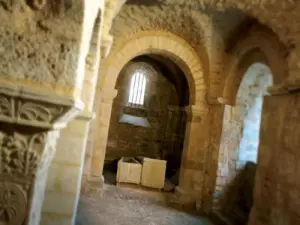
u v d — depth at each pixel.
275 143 3.25
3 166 1.28
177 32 5.33
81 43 1.29
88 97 2.46
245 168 5.17
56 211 2.36
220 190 5.04
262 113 3.65
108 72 5.26
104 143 5.33
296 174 2.78
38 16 1.25
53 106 1.25
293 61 3.10
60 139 2.38
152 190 6.17
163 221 4.43
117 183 6.27
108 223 4.02
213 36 4.89
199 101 5.53
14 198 1.30
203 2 3.37
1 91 1.17
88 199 4.96
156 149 9.48
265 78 4.85
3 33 1.22
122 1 3.36
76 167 2.40
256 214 3.43
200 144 5.55
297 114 2.90
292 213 2.75
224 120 5.00
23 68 1.24
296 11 2.75
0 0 1.21
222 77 5.24
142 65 9.58
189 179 5.52
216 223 4.66
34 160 1.30
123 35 5.16
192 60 5.52
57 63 1.27
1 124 1.26
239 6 3.24
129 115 9.66
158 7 4.46
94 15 1.73
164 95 9.66
